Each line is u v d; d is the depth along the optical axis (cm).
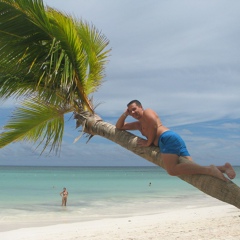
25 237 1459
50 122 742
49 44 633
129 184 5809
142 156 534
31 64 619
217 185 441
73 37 624
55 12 652
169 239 1217
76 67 658
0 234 1555
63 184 5691
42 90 662
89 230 1527
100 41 732
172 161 482
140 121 545
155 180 7488
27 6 583
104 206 2708
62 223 1881
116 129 591
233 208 2119
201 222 1539
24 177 8644
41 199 3241
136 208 2569
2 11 587
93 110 659
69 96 645
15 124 745
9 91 657
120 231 1449
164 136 497
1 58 620
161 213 2116
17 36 616
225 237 1184
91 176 9844
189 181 471
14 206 2702
